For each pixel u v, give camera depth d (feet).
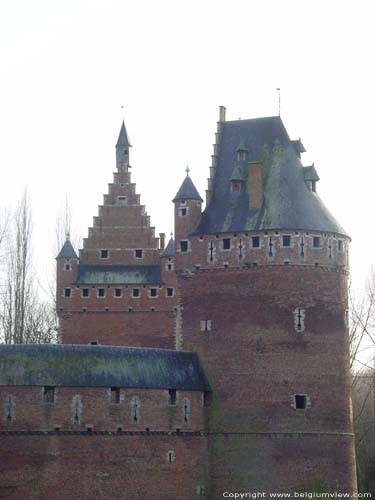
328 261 227.81
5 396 205.26
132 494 210.59
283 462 217.77
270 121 243.40
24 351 211.00
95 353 215.72
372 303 327.47
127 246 332.39
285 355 221.46
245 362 222.89
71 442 207.41
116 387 212.43
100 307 326.65
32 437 205.16
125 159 336.70
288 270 223.92
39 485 204.03
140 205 334.03
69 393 208.64
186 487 216.95
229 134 246.27
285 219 225.35
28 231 329.11
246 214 229.86
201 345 228.22
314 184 237.25
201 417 222.28
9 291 324.19
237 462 219.00
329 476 219.41
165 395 217.56
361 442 315.17
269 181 233.14
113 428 210.79
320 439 220.02
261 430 219.20
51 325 372.99
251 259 225.97
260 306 223.71
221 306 227.20
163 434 215.92
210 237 231.09
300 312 223.30
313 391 221.46
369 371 369.30
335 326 226.99
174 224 237.04
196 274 231.71
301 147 242.17
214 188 239.91
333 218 234.58
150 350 222.89
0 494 201.98
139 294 326.65
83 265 330.95
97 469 208.33
